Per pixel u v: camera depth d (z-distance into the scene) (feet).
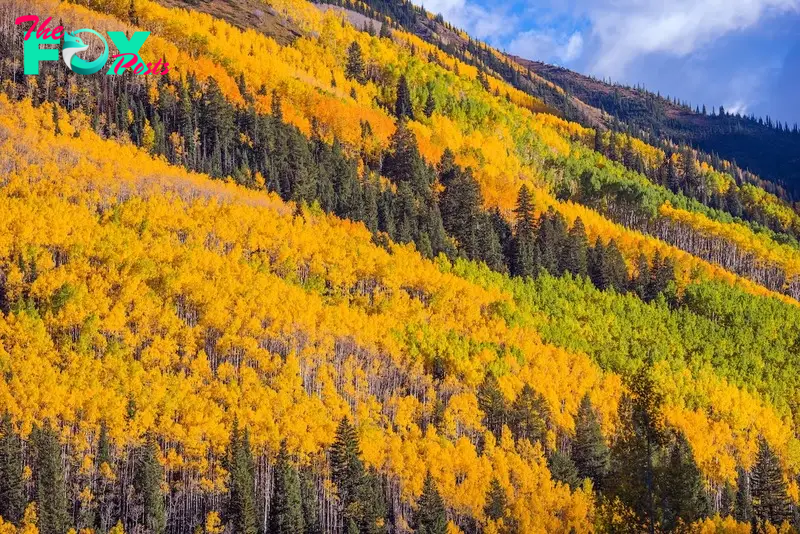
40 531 271.08
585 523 307.17
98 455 305.32
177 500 314.35
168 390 342.44
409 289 485.15
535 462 341.00
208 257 437.58
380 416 369.71
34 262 396.16
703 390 432.25
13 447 288.30
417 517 304.09
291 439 326.24
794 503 352.49
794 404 468.34
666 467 174.70
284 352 400.88
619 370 439.22
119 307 381.19
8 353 337.93
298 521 285.84
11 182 451.94
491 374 395.55
